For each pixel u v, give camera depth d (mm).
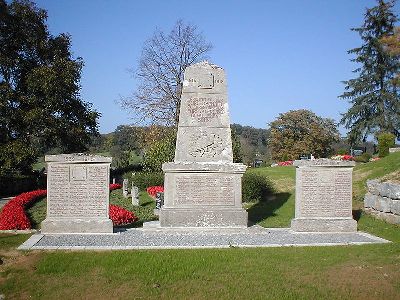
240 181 11680
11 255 8523
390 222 12188
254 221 13906
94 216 10930
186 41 57406
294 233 11266
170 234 10906
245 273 7445
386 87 43438
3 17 31234
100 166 10945
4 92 30203
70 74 32375
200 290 6660
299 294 6473
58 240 9938
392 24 44125
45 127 31344
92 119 35188
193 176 11609
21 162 30609
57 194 10859
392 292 6547
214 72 12383
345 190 11641
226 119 12227
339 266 7855
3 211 13773
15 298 6480
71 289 6773
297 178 11602
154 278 7176
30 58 34000
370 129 42688
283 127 60969
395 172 14555
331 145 63906
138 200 20094
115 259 8172
